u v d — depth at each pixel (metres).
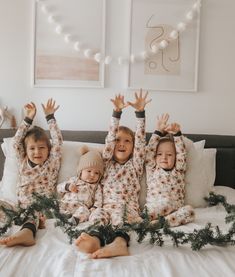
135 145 2.01
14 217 1.48
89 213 1.73
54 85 2.43
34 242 1.35
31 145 1.97
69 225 1.49
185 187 2.02
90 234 1.35
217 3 2.44
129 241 1.41
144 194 2.00
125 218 1.50
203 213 1.85
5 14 2.39
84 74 2.43
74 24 2.40
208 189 2.10
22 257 1.21
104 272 1.12
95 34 2.41
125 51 2.44
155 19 2.41
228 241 1.36
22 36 2.40
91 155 1.97
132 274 1.11
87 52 2.40
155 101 2.47
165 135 2.10
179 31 2.42
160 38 2.42
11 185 1.97
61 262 1.17
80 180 1.93
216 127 2.48
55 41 2.40
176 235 1.36
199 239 1.33
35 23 2.38
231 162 2.36
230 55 2.46
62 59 2.42
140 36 2.42
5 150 2.12
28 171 1.96
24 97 2.44
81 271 1.11
